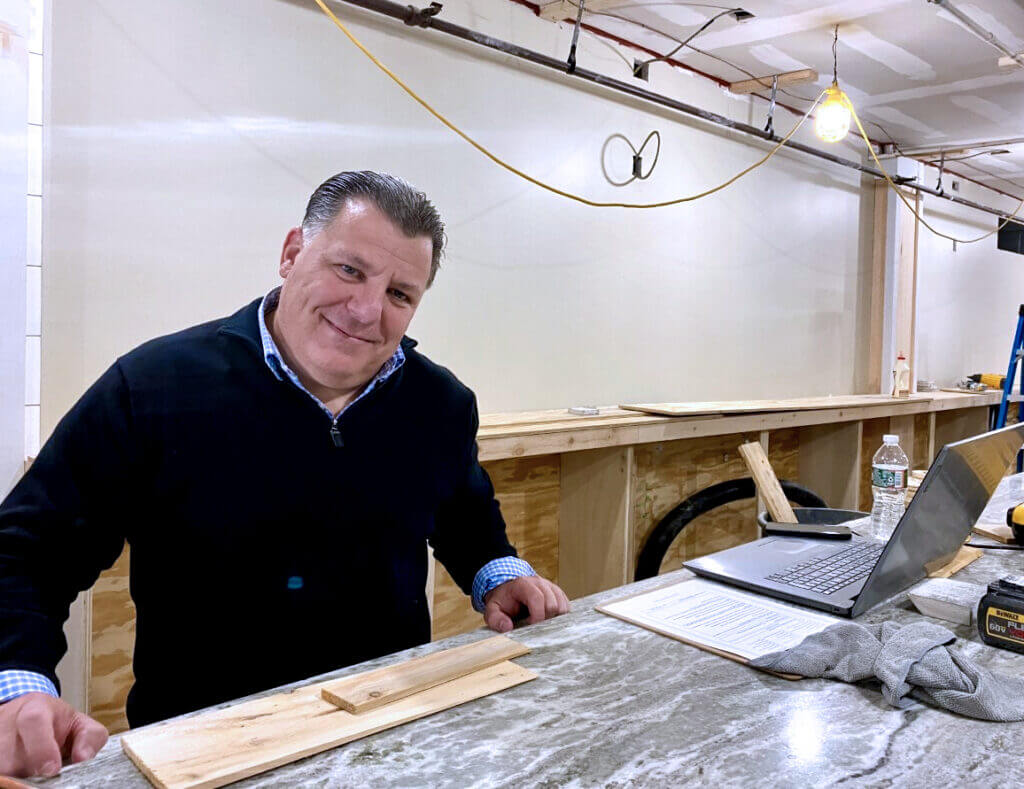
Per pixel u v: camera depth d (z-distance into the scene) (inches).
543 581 48.0
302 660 45.1
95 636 70.8
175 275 79.5
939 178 200.8
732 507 143.1
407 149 97.5
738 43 127.6
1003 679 34.6
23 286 65.4
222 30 80.7
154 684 44.1
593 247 122.6
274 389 43.8
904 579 46.6
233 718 30.3
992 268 249.8
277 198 86.5
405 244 41.1
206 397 42.8
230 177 82.7
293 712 30.9
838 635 38.1
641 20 118.6
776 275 161.2
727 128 144.3
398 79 90.7
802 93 153.6
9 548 38.1
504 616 43.9
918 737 30.2
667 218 134.9
